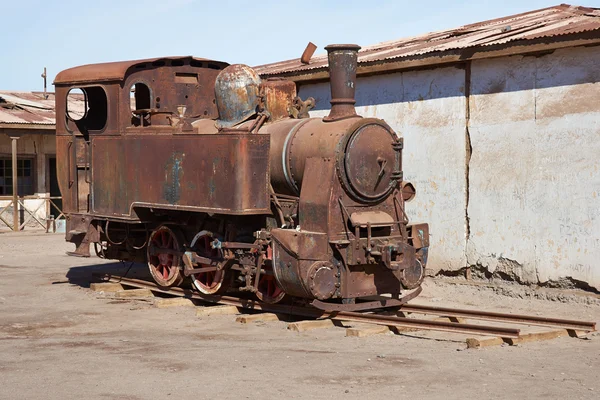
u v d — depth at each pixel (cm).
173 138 1009
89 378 641
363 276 893
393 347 761
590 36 948
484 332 779
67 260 1588
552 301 1013
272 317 923
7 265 1504
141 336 828
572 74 996
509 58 1064
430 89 1165
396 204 924
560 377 639
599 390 600
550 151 1020
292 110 1018
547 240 1023
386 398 577
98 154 1144
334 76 916
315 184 879
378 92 1239
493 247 1084
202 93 1161
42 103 2581
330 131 889
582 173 986
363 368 669
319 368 670
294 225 920
